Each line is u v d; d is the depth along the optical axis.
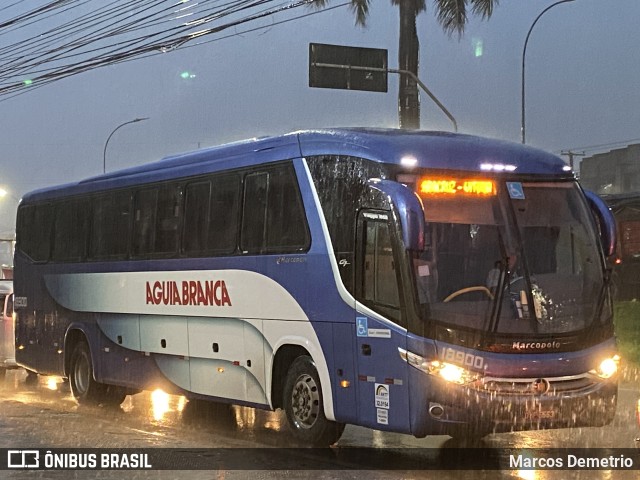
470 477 10.30
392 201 10.77
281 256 12.83
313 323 12.20
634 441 12.73
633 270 34.81
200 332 14.56
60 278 18.67
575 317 11.11
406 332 10.83
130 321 16.39
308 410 12.37
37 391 20.84
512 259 11.10
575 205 11.76
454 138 11.89
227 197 14.16
